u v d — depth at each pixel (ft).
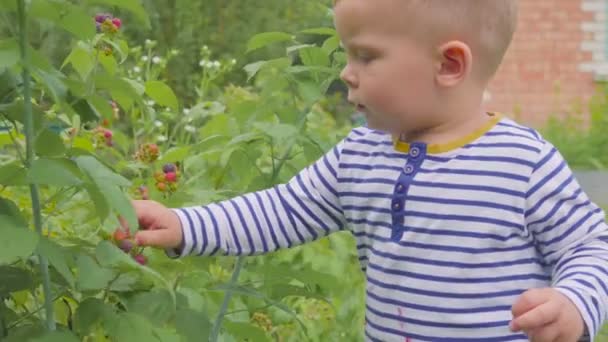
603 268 6.80
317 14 29.60
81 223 8.71
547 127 37.70
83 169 6.31
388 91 7.14
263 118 9.14
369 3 7.09
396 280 7.27
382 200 7.36
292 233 7.78
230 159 8.98
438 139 7.29
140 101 7.04
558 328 6.35
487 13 7.20
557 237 7.02
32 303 8.73
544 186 7.04
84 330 6.88
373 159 7.52
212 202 8.95
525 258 7.08
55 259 6.21
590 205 7.15
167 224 7.41
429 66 7.13
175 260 8.50
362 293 12.66
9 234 6.02
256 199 7.78
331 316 12.33
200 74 26.61
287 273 8.73
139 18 6.82
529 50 40.11
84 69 8.26
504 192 7.06
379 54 7.13
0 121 7.49
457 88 7.22
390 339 7.34
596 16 39.78
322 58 8.95
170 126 14.82
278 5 29.66
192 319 7.80
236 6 28.89
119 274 7.48
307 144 8.85
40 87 7.06
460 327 7.08
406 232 7.23
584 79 40.04
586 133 37.58
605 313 6.66
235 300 9.61
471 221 7.07
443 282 7.10
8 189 9.12
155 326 7.20
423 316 7.18
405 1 7.03
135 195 9.22
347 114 21.01
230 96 15.06
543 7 39.96
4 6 6.30
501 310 7.05
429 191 7.17
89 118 7.07
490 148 7.16
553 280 7.05
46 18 6.43
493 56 7.32
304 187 7.82
